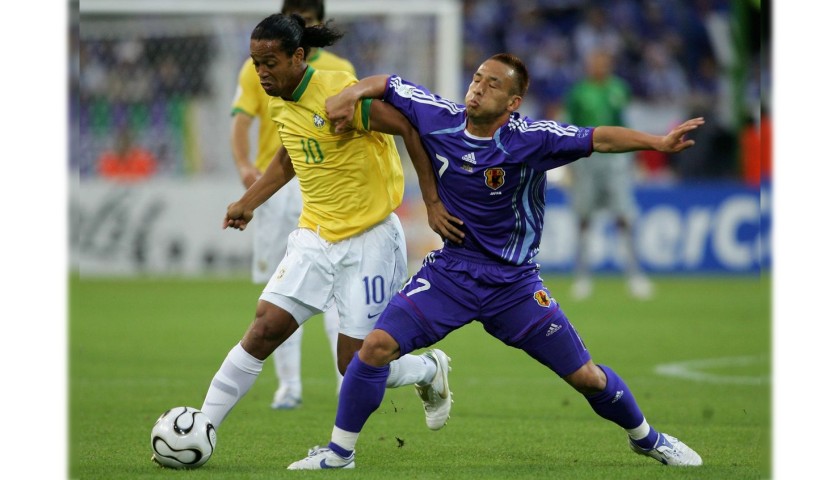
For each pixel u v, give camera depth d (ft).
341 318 64.49
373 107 60.23
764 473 59.98
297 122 62.80
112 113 200.13
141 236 202.69
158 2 161.79
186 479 57.26
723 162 245.24
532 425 78.48
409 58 166.20
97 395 91.71
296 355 86.89
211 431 60.64
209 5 159.02
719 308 166.20
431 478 57.41
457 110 59.57
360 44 167.53
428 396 67.67
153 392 93.45
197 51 199.00
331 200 63.72
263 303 63.36
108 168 201.46
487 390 96.27
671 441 62.90
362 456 66.03
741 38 242.37
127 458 64.39
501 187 58.80
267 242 85.56
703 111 256.73
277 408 86.28
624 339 131.75
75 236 191.62
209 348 123.24
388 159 64.54
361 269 63.82
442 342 135.54
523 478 57.62
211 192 203.62
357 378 59.47
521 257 60.29
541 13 278.67
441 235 60.80
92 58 198.49
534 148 58.08
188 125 201.36
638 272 182.19
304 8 76.43
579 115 168.25
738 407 86.38
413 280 61.11
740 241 218.18
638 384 98.58
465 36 276.21
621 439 72.59
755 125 220.64
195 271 204.95
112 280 202.39
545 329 60.08
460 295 60.08
